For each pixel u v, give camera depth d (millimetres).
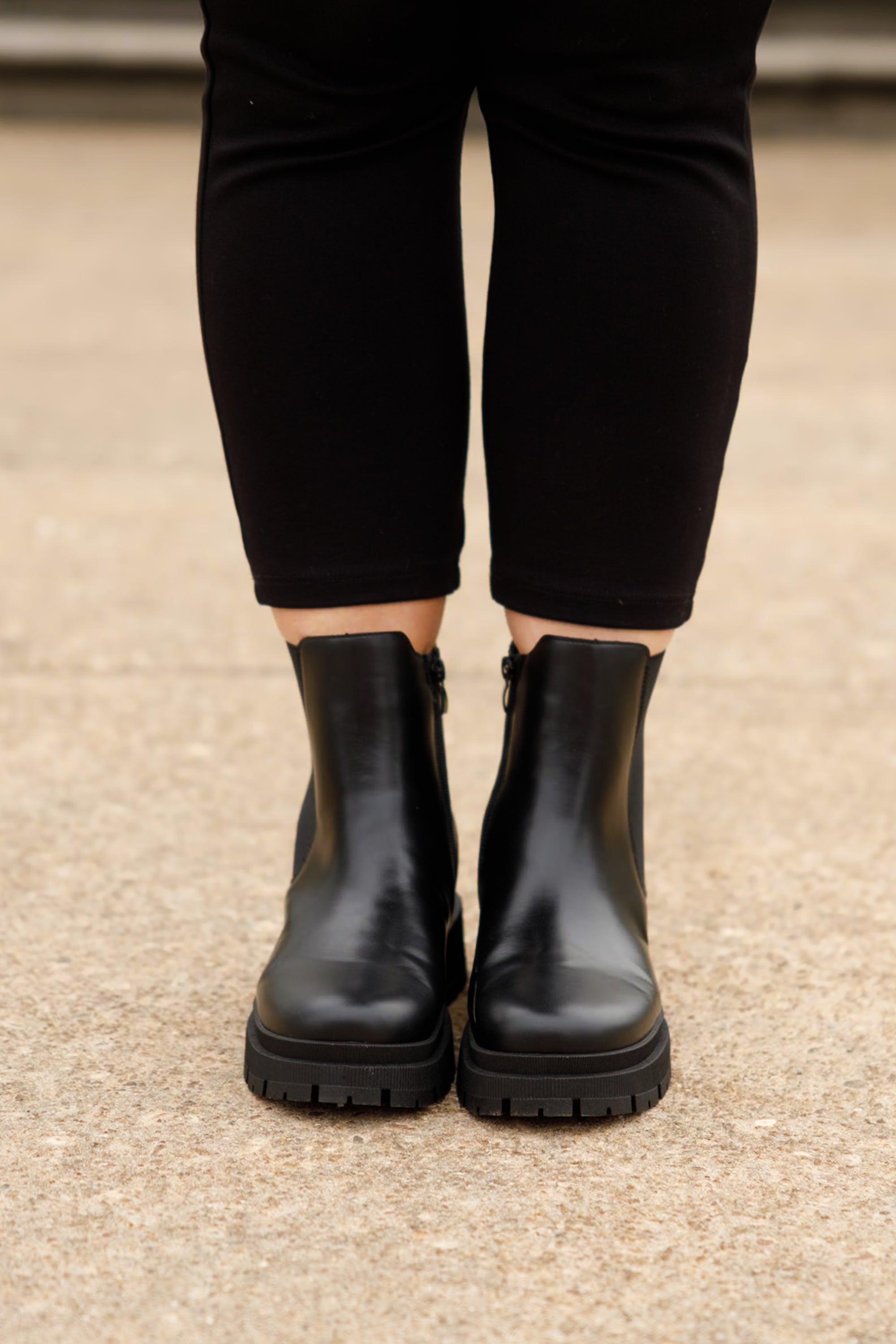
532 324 1012
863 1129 1017
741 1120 1023
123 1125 1004
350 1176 947
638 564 1048
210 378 1077
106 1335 801
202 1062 1094
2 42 9625
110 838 1517
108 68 9688
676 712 1914
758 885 1437
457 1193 930
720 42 955
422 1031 1019
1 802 1601
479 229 5812
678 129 965
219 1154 970
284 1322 812
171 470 3059
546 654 1091
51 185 7227
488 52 990
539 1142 991
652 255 975
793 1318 820
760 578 2457
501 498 1067
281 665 2064
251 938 1306
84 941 1293
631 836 1165
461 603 2367
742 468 3143
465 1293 835
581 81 951
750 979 1243
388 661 1103
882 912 1375
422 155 1023
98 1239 880
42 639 2139
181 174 7734
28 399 3594
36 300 4738
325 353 1025
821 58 9625
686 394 1006
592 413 1010
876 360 4129
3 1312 817
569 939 1053
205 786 1658
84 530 2666
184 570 2461
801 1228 900
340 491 1057
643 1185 941
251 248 1011
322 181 1003
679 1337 804
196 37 9961
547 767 1099
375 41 952
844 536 2689
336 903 1080
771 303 4863
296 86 972
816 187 7477
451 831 1196
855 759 1761
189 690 1958
